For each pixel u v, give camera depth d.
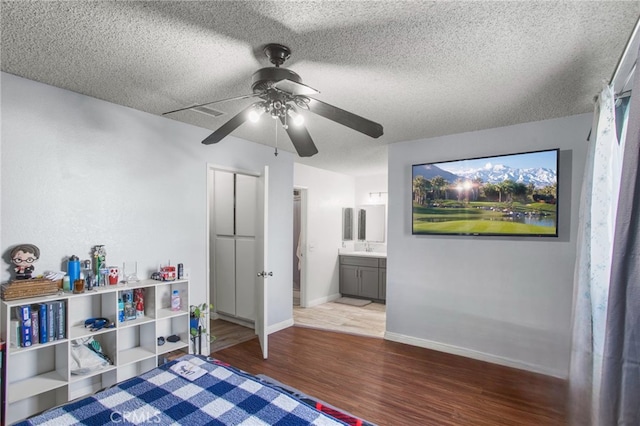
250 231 4.32
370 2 1.45
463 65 2.02
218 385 1.77
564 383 2.87
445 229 3.55
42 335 2.12
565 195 2.98
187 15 1.56
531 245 3.13
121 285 2.57
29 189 2.27
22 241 2.24
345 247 6.35
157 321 2.76
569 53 1.85
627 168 1.11
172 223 3.10
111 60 2.00
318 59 1.96
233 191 4.53
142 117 2.89
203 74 2.19
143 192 2.89
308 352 3.54
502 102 2.62
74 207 2.48
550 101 2.60
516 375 3.02
